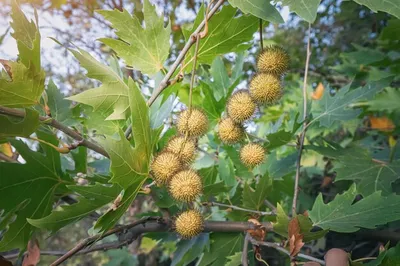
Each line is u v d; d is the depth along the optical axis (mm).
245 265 241
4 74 247
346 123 477
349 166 302
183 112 251
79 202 213
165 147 252
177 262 300
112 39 252
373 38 699
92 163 329
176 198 233
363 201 240
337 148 324
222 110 312
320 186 481
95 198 215
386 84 326
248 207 285
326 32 801
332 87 680
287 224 223
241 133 272
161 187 252
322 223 243
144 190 230
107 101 237
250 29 258
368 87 332
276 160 361
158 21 256
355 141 468
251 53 672
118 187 216
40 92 211
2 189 232
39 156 246
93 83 688
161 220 280
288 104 542
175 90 266
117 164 192
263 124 488
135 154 201
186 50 233
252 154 270
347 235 357
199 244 302
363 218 234
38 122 205
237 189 328
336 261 195
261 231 255
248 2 202
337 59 763
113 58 285
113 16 249
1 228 236
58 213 212
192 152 245
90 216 308
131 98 197
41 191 247
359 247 398
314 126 463
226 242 298
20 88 203
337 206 245
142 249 546
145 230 289
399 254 214
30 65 200
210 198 336
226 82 356
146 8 253
